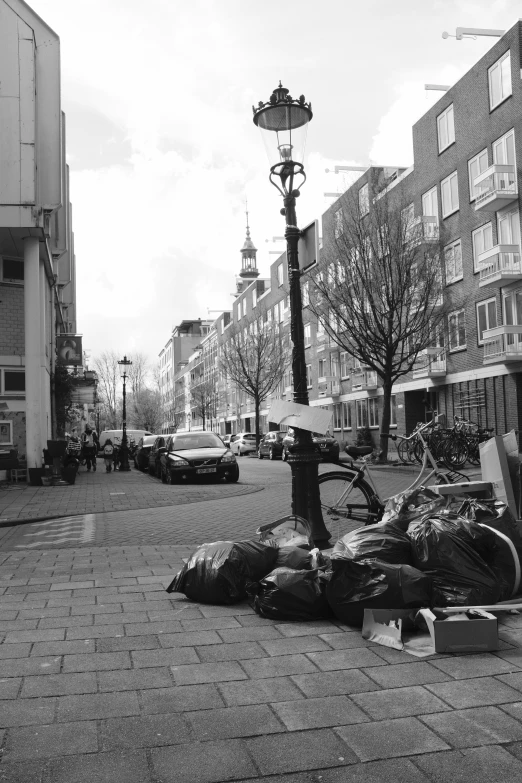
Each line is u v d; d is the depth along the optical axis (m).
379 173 26.78
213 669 3.71
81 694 3.36
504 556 5.01
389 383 25.33
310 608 4.64
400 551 4.80
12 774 2.56
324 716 3.06
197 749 2.76
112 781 2.51
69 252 34.97
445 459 18.20
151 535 9.29
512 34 25.84
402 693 3.31
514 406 26.50
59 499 15.02
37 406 20.06
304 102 7.33
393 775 2.54
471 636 3.89
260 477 21.94
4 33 19.33
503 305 27.05
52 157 19.80
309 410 7.09
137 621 4.69
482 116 27.94
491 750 2.71
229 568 5.14
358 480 8.04
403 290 24.55
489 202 26.22
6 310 21.31
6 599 5.38
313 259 7.20
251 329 57.91
